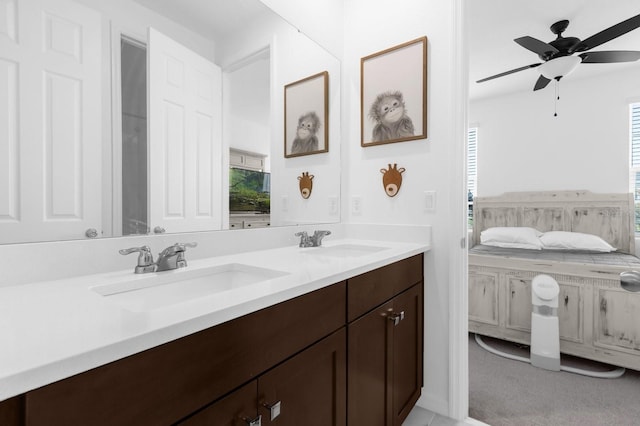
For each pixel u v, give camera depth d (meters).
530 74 3.31
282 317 0.77
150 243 1.07
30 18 0.82
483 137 4.02
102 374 0.45
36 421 0.39
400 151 1.78
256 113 1.48
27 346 0.44
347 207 2.00
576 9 2.32
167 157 1.13
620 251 3.11
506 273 2.40
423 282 1.69
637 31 2.53
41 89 0.84
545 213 3.48
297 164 1.69
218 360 0.62
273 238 1.55
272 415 0.73
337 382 0.97
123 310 0.60
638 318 1.97
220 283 1.09
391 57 1.80
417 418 1.61
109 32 0.97
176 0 1.16
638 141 3.21
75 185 0.91
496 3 2.25
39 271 0.84
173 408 0.54
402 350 1.44
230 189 1.36
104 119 0.96
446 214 1.64
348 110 1.99
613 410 1.68
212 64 1.29
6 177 0.79
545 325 2.13
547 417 1.62
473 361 2.24
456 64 1.58
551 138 3.61
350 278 1.04
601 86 3.36
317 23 1.81
